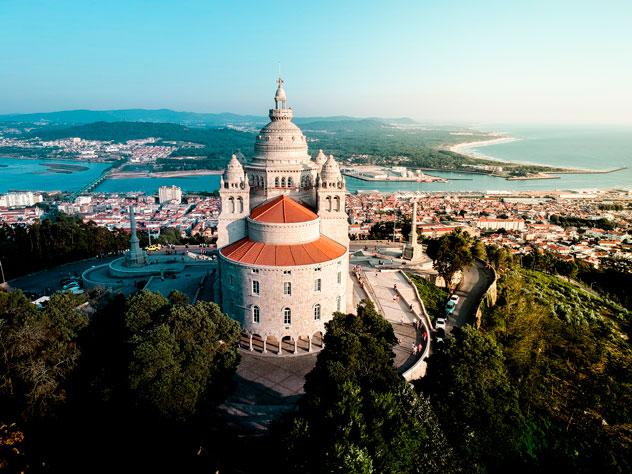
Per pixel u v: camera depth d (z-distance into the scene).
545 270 199.62
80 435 71.44
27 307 89.38
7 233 190.62
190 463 67.56
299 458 54.62
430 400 69.06
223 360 79.31
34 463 66.12
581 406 94.12
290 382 89.62
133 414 67.56
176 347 73.38
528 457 74.44
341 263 106.06
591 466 73.62
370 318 84.38
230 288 104.12
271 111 123.06
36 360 73.12
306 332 102.38
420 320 113.94
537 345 114.25
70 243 182.12
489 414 66.62
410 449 56.53
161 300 88.50
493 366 71.88
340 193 118.50
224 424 77.06
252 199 123.25
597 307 158.00
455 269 141.38
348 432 53.66
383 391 64.69
